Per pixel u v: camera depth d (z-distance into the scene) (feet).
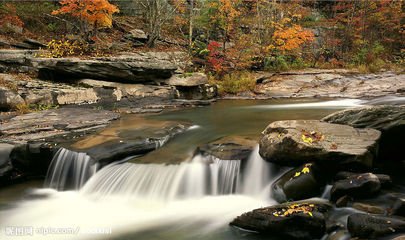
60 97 35.78
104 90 39.42
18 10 52.31
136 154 23.59
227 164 21.01
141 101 41.60
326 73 55.36
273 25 58.49
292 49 63.10
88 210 19.77
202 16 59.47
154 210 19.35
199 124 30.91
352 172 18.62
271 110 38.29
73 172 22.88
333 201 17.24
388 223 14.05
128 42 56.24
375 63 64.80
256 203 19.34
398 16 72.33
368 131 20.54
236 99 47.42
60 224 18.22
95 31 49.16
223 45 57.82
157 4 57.52
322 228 15.14
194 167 21.20
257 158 21.44
